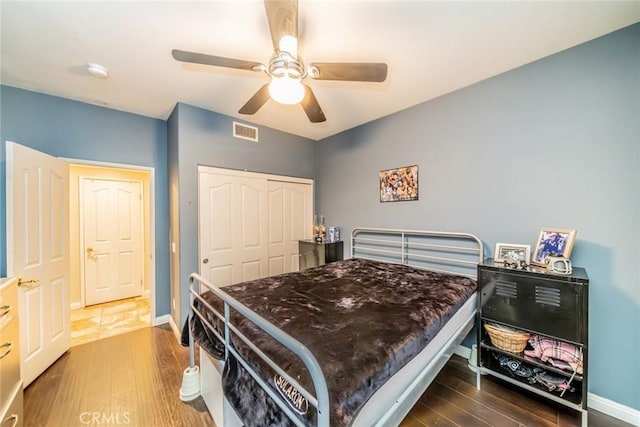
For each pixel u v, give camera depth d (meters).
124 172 3.93
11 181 1.81
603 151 1.64
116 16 1.42
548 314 1.54
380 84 2.22
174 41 1.64
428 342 1.29
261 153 3.24
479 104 2.19
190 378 1.76
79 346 2.47
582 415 1.46
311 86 2.24
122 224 3.92
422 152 2.59
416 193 2.65
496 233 2.11
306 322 1.31
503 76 2.05
